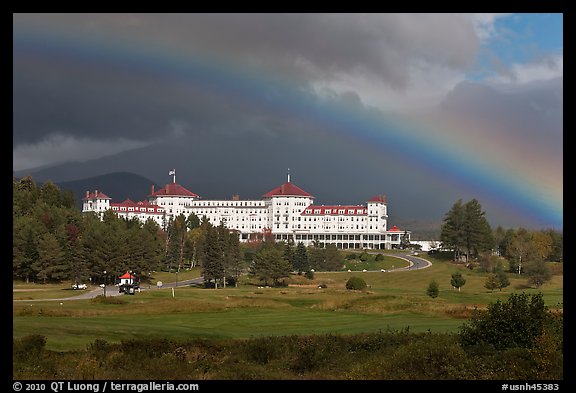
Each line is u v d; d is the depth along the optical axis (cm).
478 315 4044
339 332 5394
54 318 6338
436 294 10694
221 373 3519
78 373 3419
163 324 6003
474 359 3503
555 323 3803
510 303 3938
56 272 14775
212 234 16088
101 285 15075
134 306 7812
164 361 3819
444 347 3591
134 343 4234
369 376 3334
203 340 4484
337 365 3844
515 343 3728
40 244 14650
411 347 3666
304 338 4441
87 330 4944
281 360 3984
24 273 14862
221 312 7600
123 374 3462
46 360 3684
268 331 5641
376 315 7150
